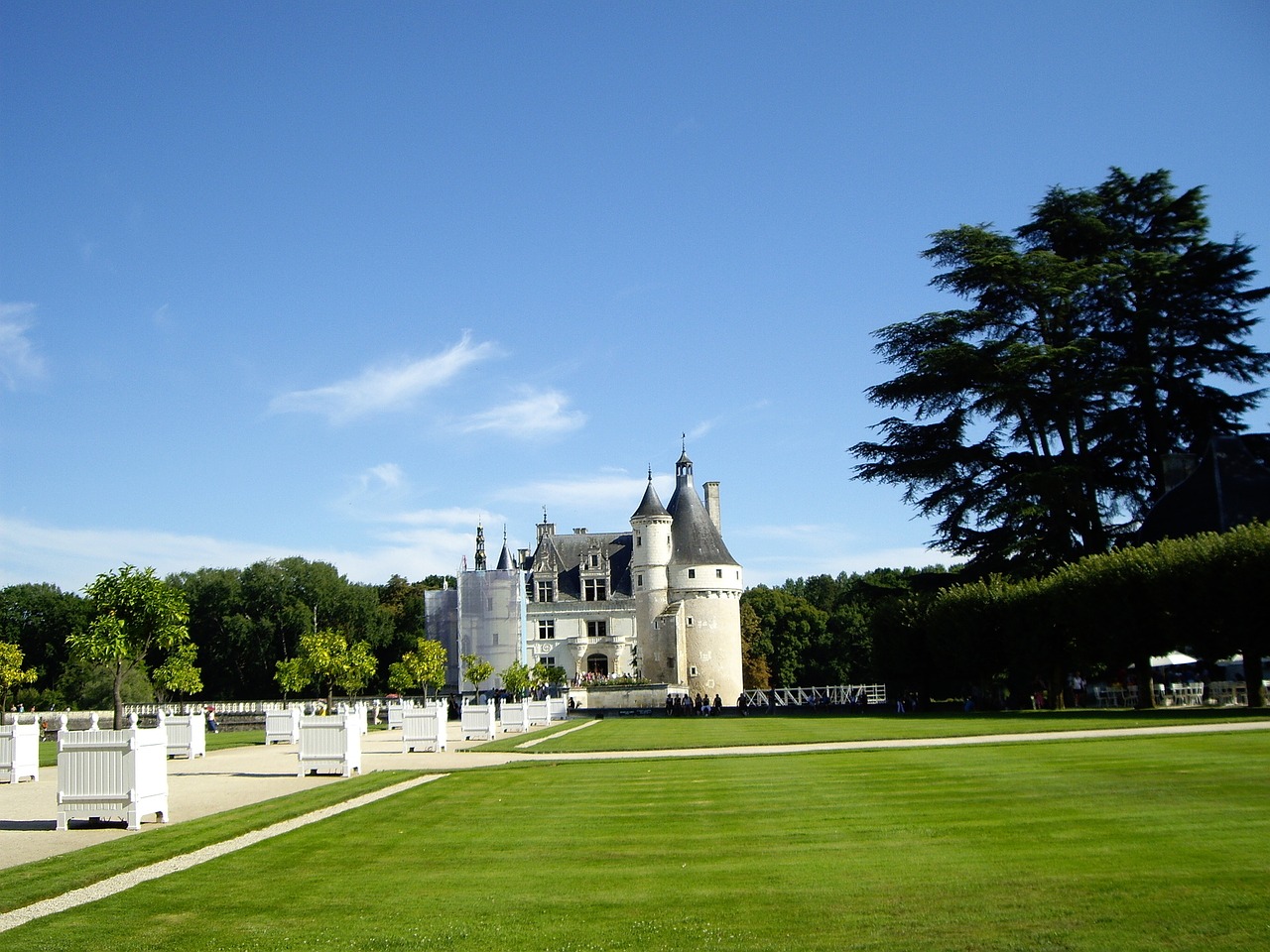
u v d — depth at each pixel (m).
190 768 25.31
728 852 11.26
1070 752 20.12
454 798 16.70
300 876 10.91
